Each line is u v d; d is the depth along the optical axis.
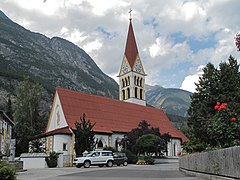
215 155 15.77
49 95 120.75
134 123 69.38
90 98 64.88
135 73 84.25
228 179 13.63
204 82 33.50
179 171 29.70
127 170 31.86
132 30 88.06
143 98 85.25
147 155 56.81
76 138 50.62
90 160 41.44
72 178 22.03
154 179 20.27
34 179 21.88
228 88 30.98
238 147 12.38
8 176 15.90
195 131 31.53
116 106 69.62
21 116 73.62
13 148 54.88
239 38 11.45
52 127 60.69
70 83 191.62
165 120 81.50
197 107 32.88
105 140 59.53
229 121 14.57
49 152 48.72
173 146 76.44
